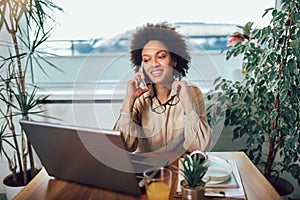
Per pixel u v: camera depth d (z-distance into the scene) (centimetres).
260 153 223
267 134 226
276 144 217
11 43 237
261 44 205
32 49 217
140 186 118
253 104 214
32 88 253
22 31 240
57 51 254
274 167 235
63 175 129
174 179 126
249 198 116
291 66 189
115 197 118
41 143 119
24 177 222
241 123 217
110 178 117
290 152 203
